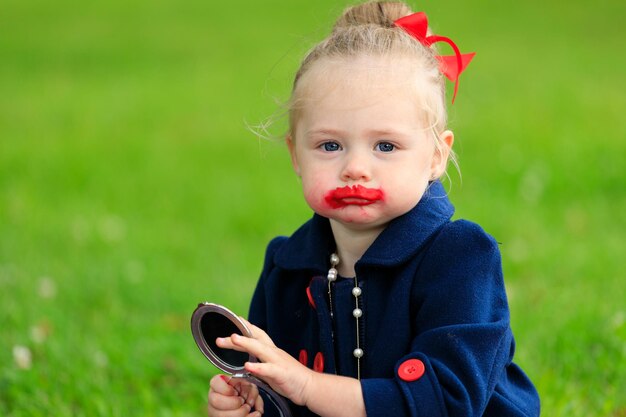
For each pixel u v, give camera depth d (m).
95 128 14.14
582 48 19.95
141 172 11.48
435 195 3.53
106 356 5.82
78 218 9.45
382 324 3.36
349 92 3.29
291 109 3.46
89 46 22.44
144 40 23.06
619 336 5.54
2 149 12.67
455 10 25.78
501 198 9.38
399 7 3.72
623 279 6.83
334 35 3.49
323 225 3.59
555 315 6.11
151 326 6.41
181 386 5.47
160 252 8.34
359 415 3.17
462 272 3.31
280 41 22.23
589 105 14.01
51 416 5.08
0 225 9.20
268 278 3.76
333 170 3.32
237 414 3.44
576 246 7.77
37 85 17.98
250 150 12.49
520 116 13.45
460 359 3.18
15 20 26.53
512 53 19.45
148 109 15.54
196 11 27.48
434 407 3.12
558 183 9.75
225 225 9.17
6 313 6.48
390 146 3.30
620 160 10.41
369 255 3.38
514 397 3.52
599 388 5.12
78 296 7.11
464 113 13.79
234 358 3.32
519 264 7.32
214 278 7.50
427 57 3.46
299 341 3.68
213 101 16.03
